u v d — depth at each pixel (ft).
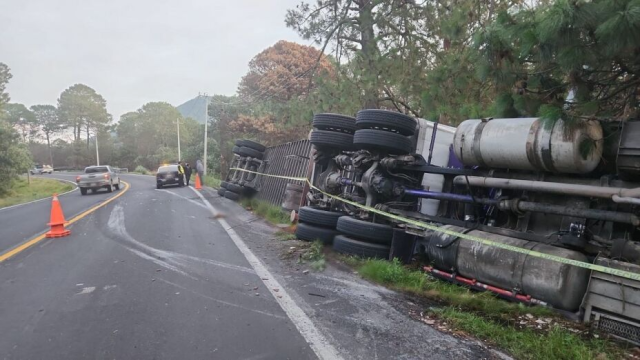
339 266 21.09
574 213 15.23
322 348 12.17
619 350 11.87
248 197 54.19
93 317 14.87
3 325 14.32
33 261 23.43
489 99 27.04
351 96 41.32
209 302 16.14
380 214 22.39
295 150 43.68
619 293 12.57
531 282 14.85
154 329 13.73
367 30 44.80
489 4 27.14
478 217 19.33
